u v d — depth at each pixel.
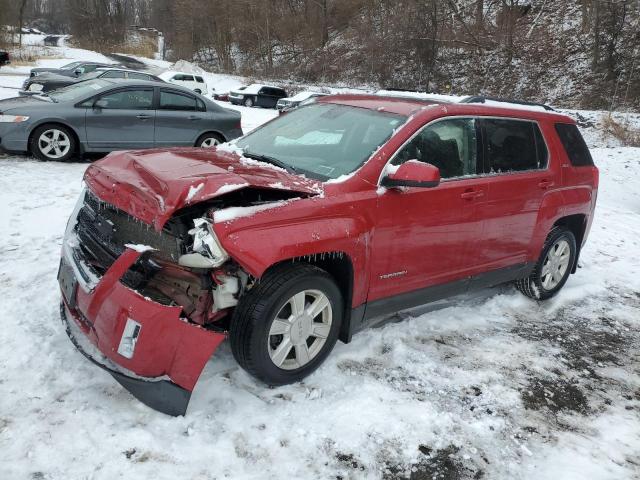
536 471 2.92
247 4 53.69
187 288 3.05
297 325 3.24
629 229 8.66
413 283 3.91
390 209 3.54
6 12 48.25
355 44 49.41
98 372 3.25
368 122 3.92
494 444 3.08
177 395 2.87
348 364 3.64
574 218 5.35
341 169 3.58
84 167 8.93
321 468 2.73
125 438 2.74
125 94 9.58
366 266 3.49
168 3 66.81
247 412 3.04
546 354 4.21
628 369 4.17
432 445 3.00
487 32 42.81
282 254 2.95
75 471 2.53
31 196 6.80
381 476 2.74
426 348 4.02
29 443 2.66
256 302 3.02
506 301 5.10
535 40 41.28
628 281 6.23
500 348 4.20
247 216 2.91
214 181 2.89
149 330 2.74
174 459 2.66
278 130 4.34
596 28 36.28
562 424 3.36
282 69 51.75
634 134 26.75
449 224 3.94
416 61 43.50
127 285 2.92
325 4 51.75
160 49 69.94
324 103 4.49
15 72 31.00
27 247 5.11
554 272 5.26
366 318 3.75
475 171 4.19
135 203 2.89
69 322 3.35
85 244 3.41
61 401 2.97
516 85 38.94
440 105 4.03
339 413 3.12
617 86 34.78
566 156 5.06
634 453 3.17
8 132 8.70
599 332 4.77
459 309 4.78
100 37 65.44
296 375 3.33
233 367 3.45
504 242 4.51
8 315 3.79
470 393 3.53
